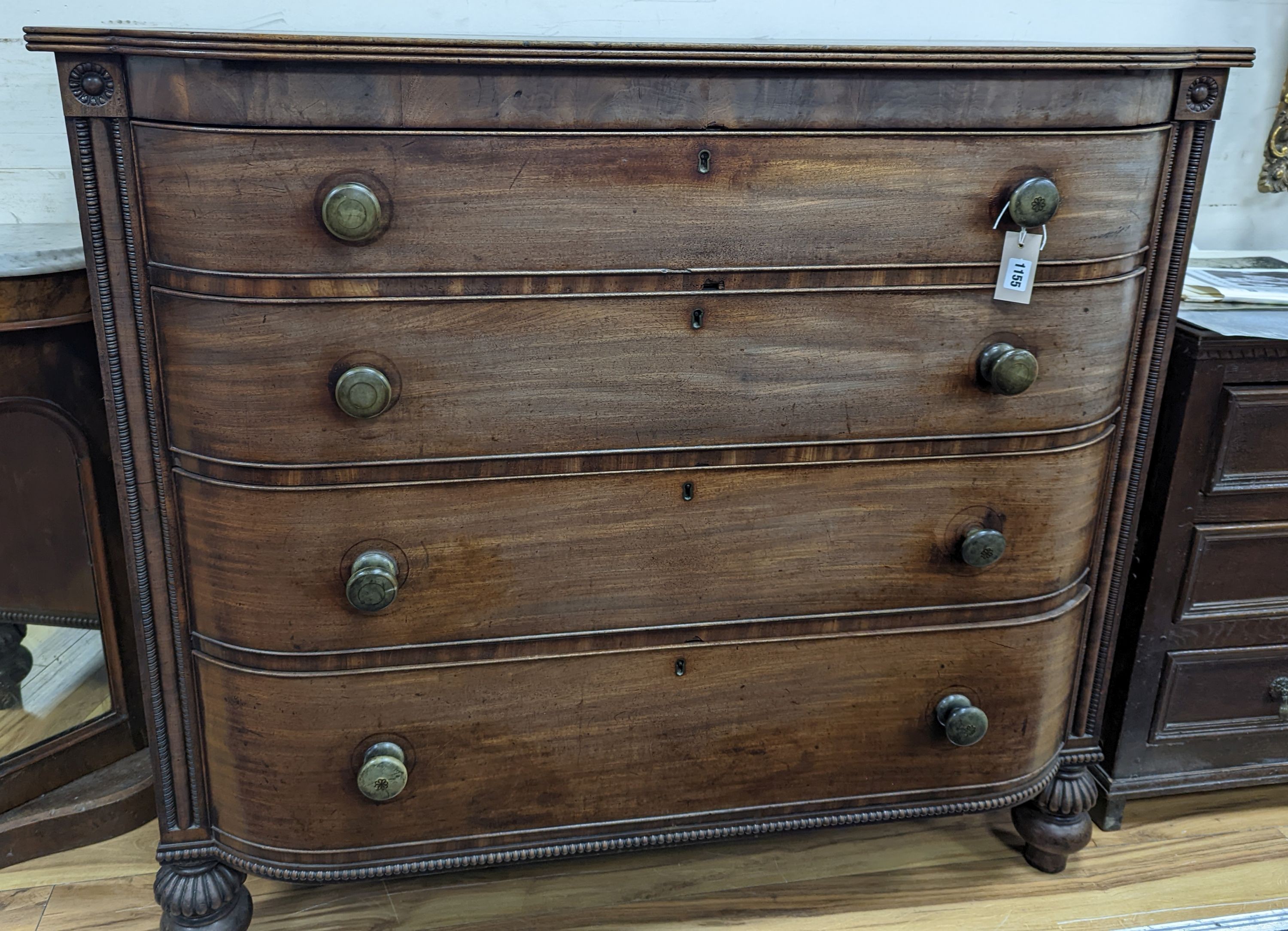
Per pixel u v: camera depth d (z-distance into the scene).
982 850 1.50
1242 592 1.41
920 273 1.05
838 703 1.23
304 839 1.18
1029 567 1.21
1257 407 1.30
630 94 0.94
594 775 1.21
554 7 1.47
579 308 1.01
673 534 1.12
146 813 1.49
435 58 0.89
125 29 0.88
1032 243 1.05
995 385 1.07
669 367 1.05
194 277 0.96
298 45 0.87
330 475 1.03
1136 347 1.20
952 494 1.16
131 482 1.05
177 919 1.25
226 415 1.00
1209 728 1.48
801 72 0.96
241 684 1.11
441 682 1.13
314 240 0.94
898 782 1.29
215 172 0.92
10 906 1.34
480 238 0.97
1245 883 1.43
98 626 1.45
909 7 1.55
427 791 1.17
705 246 1.01
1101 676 1.37
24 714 1.42
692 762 1.23
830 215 1.02
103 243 0.96
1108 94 1.03
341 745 1.13
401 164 0.93
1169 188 1.13
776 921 1.36
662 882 1.43
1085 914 1.37
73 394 1.33
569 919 1.36
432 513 1.06
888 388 1.09
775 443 1.10
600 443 1.07
